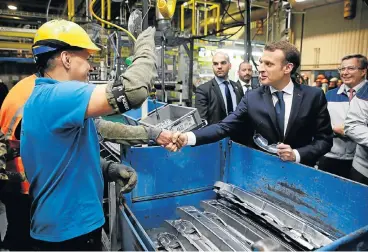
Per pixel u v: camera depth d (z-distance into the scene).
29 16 4.24
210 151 1.76
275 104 1.67
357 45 5.39
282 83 1.63
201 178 1.75
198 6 5.49
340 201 1.24
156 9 1.72
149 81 0.90
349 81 2.25
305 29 6.48
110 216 1.37
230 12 6.09
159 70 2.72
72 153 0.93
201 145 1.71
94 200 1.02
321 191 1.32
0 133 1.27
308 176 1.37
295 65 1.60
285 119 1.65
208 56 4.77
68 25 0.97
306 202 1.39
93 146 1.02
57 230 0.96
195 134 1.55
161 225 1.54
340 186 1.24
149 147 1.54
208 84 2.84
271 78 1.59
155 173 1.58
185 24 7.25
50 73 0.96
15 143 1.26
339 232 1.25
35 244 1.00
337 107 2.35
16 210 1.36
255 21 6.45
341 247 0.79
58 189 0.94
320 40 6.16
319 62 6.20
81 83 0.88
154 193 1.59
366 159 2.07
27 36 3.78
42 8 6.68
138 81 0.86
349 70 2.23
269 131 1.68
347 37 5.58
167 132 1.41
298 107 1.62
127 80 0.85
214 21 5.66
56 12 6.86
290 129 1.64
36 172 0.94
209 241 1.28
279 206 1.52
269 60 1.57
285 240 1.26
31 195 0.99
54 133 0.87
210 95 2.79
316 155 1.57
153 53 0.98
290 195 1.46
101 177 1.08
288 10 3.30
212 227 1.37
